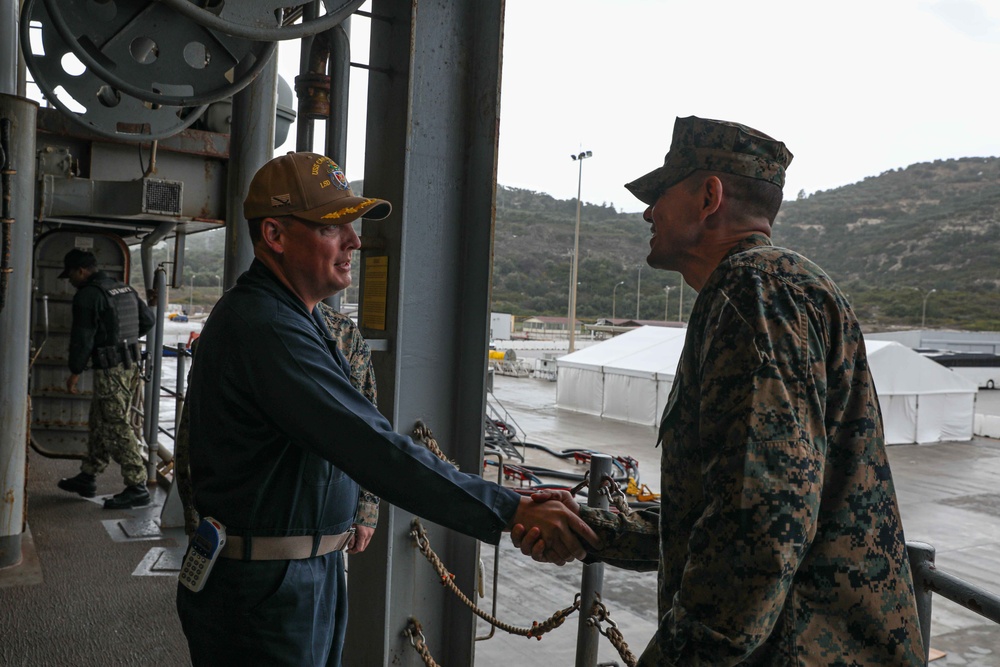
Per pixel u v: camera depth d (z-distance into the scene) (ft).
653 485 45.32
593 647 7.30
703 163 4.43
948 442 69.82
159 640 11.62
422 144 8.53
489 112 8.44
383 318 8.61
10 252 13.23
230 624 5.28
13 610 12.55
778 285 3.87
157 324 21.31
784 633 3.82
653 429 67.67
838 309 3.93
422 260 8.63
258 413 5.15
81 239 22.48
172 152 18.74
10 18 13.34
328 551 5.62
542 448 55.26
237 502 5.21
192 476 5.46
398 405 8.38
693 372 4.14
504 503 5.16
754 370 3.66
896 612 3.86
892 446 66.85
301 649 5.38
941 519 40.86
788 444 3.54
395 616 8.71
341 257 5.62
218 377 5.18
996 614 4.24
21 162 13.23
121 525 17.26
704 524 3.64
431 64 8.51
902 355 68.23
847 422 3.95
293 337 5.10
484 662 18.67
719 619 3.50
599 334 265.95
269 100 13.99
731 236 4.42
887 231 604.49
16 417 13.92
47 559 14.94
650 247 4.80
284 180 5.43
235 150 13.93
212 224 20.36
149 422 21.33
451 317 8.83
